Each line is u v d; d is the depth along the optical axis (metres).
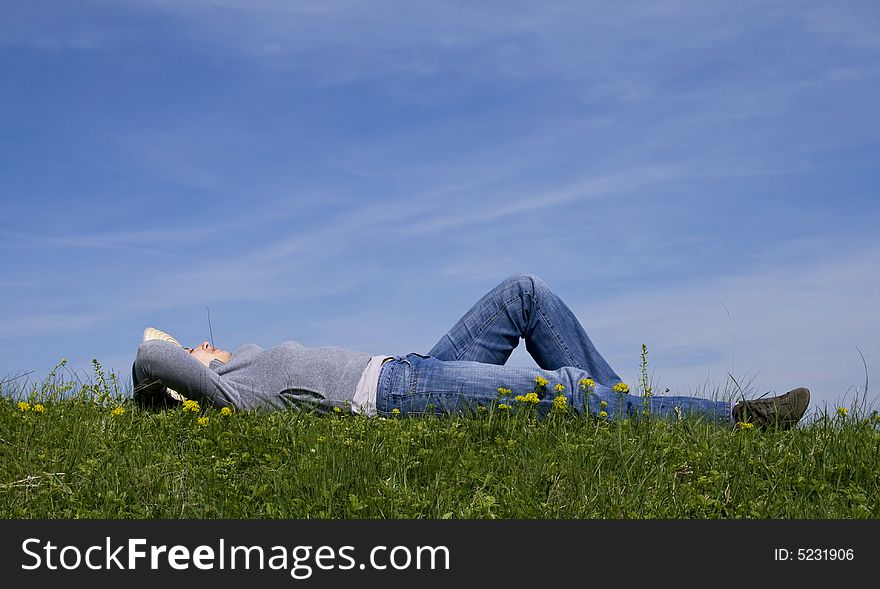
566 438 4.99
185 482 4.38
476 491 4.34
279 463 4.65
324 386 5.92
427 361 6.02
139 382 5.98
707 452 4.70
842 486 4.40
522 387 5.78
